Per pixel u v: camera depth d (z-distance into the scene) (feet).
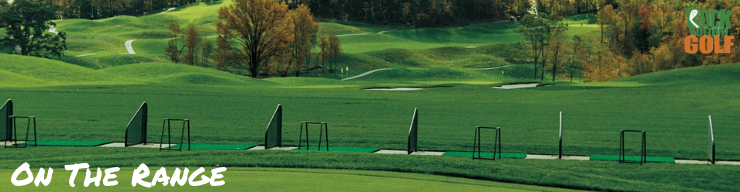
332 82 262.06
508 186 39.78
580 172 49.88
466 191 36.60
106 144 66.85
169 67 264.11
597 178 44.37
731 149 67.41
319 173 42.04
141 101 128.57
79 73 210.59
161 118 98.48
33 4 409.08
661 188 41.04
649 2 462.19
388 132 82.43
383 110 117.60
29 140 69.46
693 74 207.00
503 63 464.24
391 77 394.73
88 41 482.28
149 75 250.98
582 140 74.95
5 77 178.40
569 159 58.23
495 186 39.40
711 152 55.88
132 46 490.90
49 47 398.01
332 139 73.97
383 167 45.70
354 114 109.81
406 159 49.16
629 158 59.47
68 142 67.92
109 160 48.60
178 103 126.00
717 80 190.60
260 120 97.30
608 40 494.18
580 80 413.59
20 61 212.23
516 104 134.00
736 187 43.80
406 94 165.27
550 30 405.80
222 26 311.06
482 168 45.50
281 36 313.73
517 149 66.18
